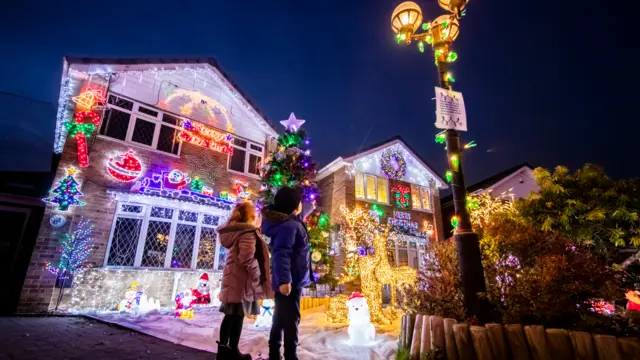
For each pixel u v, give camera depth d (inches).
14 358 129.0
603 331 113.3
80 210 338.0
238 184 468.4
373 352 161.0
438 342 125.7
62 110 366.0
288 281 105.0
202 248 413.1
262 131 525.0
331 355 157.5
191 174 428.1
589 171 270.1
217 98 484.7
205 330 217.0
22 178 383.2
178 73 453.1
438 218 666.2
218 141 466.9
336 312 262.2
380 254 271.1
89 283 326.0
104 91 380.8
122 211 364.2
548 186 273.0
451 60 183.6
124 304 320.5
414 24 188.5
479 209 263.3
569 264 136.8
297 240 117.4
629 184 254.2
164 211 391.2
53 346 154.6
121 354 143.6
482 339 115.6
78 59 354.3
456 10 176.7
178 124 440.1
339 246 505.0
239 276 118.3
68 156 342.6
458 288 152.2
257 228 128.4
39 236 310.8
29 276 298.8
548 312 123.5
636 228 251.6
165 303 363.9
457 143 163.3
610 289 133.3
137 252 362.0
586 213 251.3
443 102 168.6
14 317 260.1
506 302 137.1
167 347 161.9
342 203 559.2
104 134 377.1
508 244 164.4
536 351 108.6
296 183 305.4
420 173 685.3
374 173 616.4
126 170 377.1
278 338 108.7
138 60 402.6
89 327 217.5
